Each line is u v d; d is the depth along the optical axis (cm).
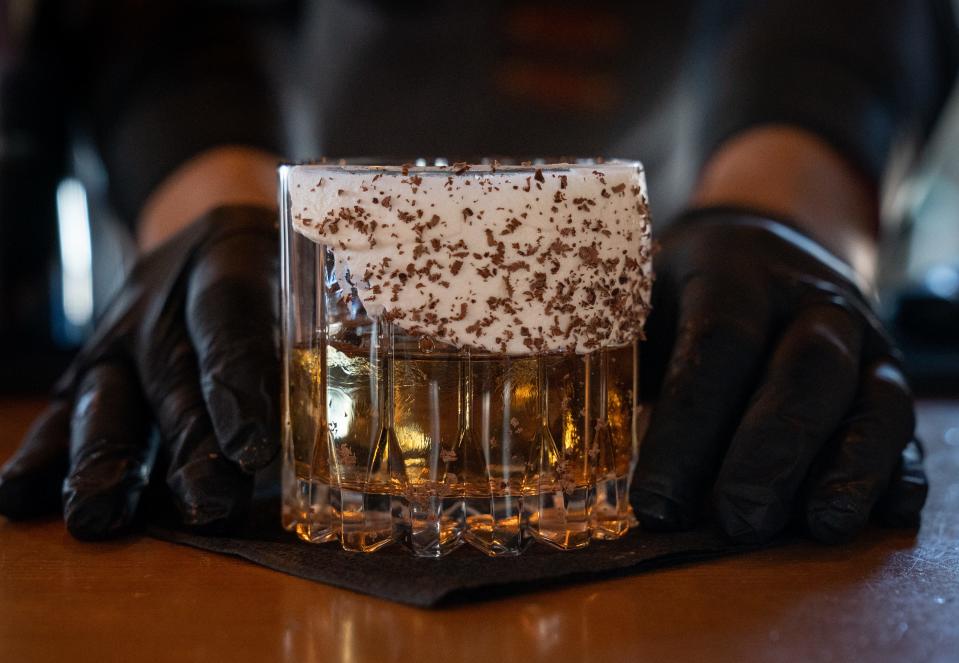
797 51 67
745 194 56
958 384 65
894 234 78
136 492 43
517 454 40
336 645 36
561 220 39
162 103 65
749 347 43
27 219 68
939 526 44
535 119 74
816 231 54
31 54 71
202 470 42
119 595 39
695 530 43
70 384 48
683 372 43
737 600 39
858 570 41
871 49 67
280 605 38
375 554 41
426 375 40
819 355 43
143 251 58
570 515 41
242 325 43
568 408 41
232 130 64
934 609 38
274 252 47
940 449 54
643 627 37
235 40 70
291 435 42
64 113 71
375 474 40
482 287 39
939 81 74
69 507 42
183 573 40
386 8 74
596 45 73
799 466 41
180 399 44
